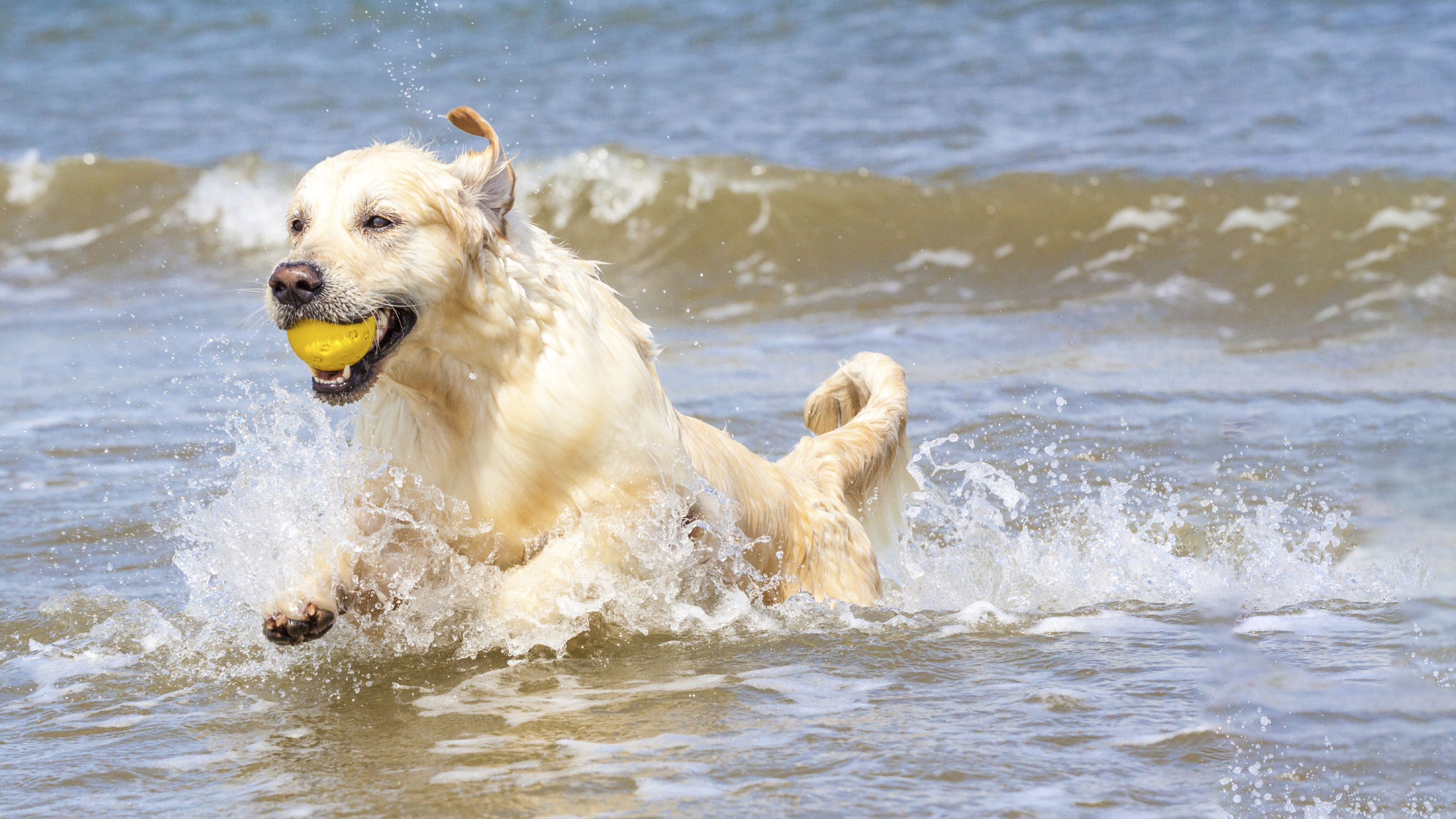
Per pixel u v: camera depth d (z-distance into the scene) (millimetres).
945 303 22625
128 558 10883
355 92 36781
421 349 7934
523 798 6191
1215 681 7551
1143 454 13633
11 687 8156
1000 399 15922
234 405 15992
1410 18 35344
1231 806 5980
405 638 8648
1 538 11398
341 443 9141
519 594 8258
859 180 26219
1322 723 6879
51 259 26984
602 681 7922
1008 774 6316
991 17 40125
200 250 27438
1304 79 31016
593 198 26531
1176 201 24391
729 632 8828
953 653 8258
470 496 8203
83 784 6637
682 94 34062
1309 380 16578
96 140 33219
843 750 6664
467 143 30250
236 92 37875
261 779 6609
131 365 18484
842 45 38250
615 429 8086
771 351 19375
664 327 21828
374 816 6074
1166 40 35875
